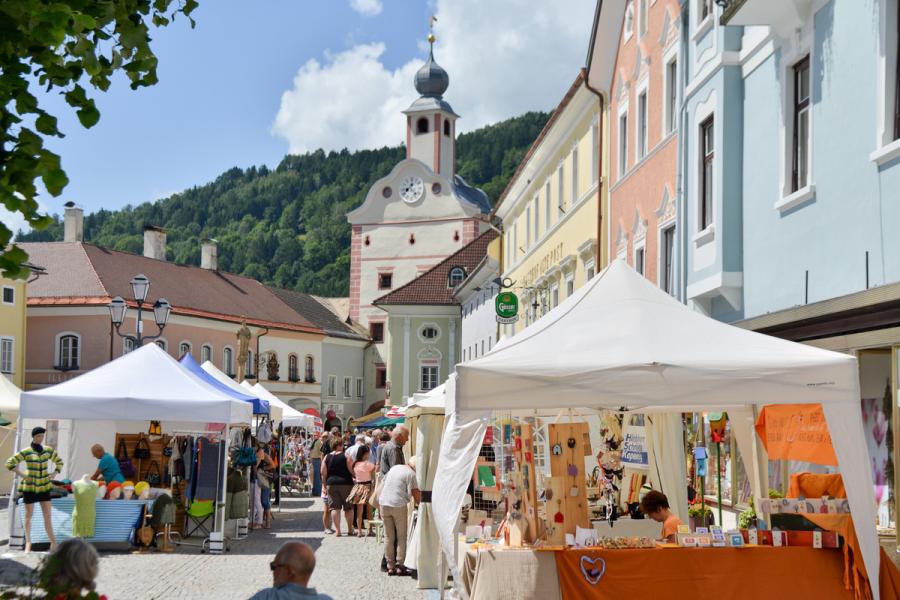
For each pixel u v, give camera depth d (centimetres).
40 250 6400
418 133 9200
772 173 1534
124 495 1897
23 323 5381
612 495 1262
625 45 2488
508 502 1084
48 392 1812
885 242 1196
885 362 1198
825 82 1360
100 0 559
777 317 1403
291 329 7812
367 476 2289
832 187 1338
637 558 951
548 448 1029
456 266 7825
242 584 1463
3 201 511
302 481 4156
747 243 1628
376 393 8962
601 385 923
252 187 17238
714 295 1736
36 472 1777
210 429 2247
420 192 9006
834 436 912
